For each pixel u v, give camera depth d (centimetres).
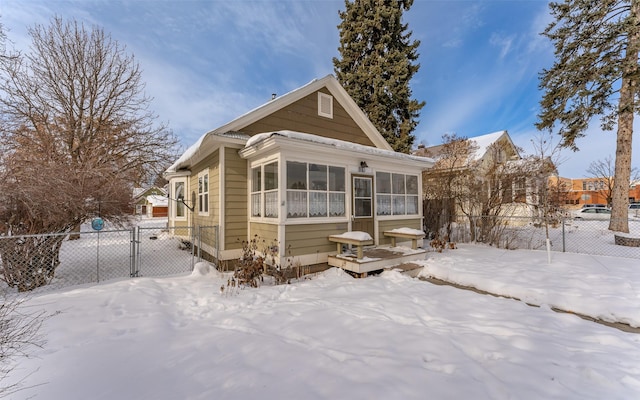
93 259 754
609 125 1003
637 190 2945
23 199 468
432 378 215
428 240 1040
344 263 589
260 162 633
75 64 1047
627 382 213
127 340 284
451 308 384
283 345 271
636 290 436
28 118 956
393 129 1368
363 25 1368
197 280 531
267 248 591
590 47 975
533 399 195
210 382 210
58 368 227
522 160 1035
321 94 875
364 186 714
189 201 1034
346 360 242
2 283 498
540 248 872
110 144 1088
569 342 283
